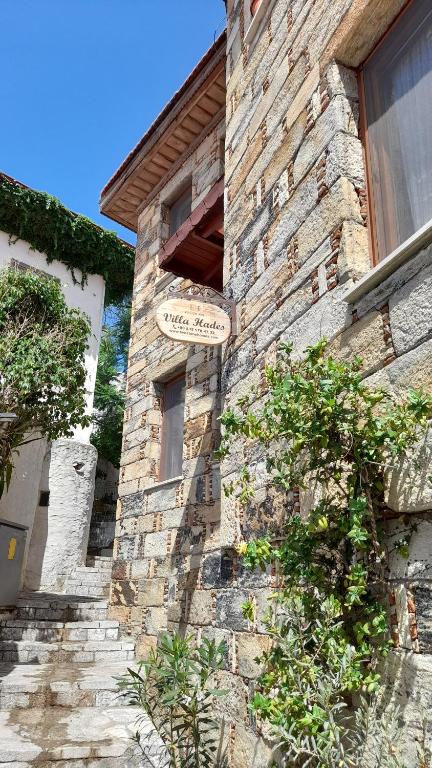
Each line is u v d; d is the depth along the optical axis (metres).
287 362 3.26
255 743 3.60
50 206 13.45
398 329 2.74
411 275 2.70
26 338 8.34
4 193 12.88
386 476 2.61
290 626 2.84
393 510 2.56
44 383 8.05
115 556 8.36
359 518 2.50
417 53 3.24
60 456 11.94
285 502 3.71
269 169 4.64
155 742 4.55
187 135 8.97
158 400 8.45
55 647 6.91
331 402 2.58
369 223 3.39
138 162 9.53
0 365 7.70
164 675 3.80
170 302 4.98
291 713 2.62
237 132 5.60
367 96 3.62
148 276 9.59
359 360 2.78
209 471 6.49
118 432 17.78
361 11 3.43
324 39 3.90
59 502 11.62
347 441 2.67
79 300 14.09
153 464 8.07
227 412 3.32
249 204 5.02
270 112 4.77
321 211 3.65
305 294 3.74
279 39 4.75
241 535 4.30
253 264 4.78
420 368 2.55
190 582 6.24
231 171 5.63
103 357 19.25
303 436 2.70
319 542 2.88
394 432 2.47
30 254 13.42
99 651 7.02
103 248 14.41
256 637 3.88
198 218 6.41
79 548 11.63
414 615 2.40
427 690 2.25
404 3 3.36
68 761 4.26
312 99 3.98
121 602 7.86
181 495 6.98
